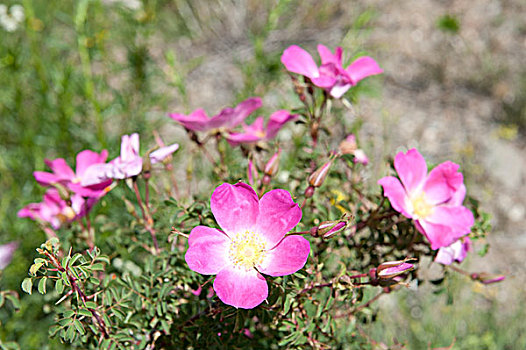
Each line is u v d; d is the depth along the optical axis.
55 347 0.66
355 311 0.59
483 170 1.05
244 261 0.52
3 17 0.84
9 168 0.87
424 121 1.11
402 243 0.58
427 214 0.56
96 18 0.90
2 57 0.87
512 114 1.14
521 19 1.33
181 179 0.88
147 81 0.89
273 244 0.53
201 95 1.13
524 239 0.96
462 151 1.05
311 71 0.58
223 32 1.30
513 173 1.05
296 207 0.52
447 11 1.34
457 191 0.56
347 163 0.61
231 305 0.53
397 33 1.28
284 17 1.33
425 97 1.17
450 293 0.59
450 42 1.27
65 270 0.52
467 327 0.81
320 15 1.33
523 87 1.18
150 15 0.88
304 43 1.27
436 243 0.55
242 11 1.33
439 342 0.76
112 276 0.57
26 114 0.88
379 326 0.74
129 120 0.88
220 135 0.60
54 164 0.58
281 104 0.84
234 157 0.74
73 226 0.61
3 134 0.91
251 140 0.59
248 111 0.59
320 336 0.57
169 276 0.56
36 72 0.86
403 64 1.23
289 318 0.55
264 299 0.52
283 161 0.73
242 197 0.52
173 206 0.57
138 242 0.60
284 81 0.98
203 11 1.31
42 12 1.09
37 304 0.71
